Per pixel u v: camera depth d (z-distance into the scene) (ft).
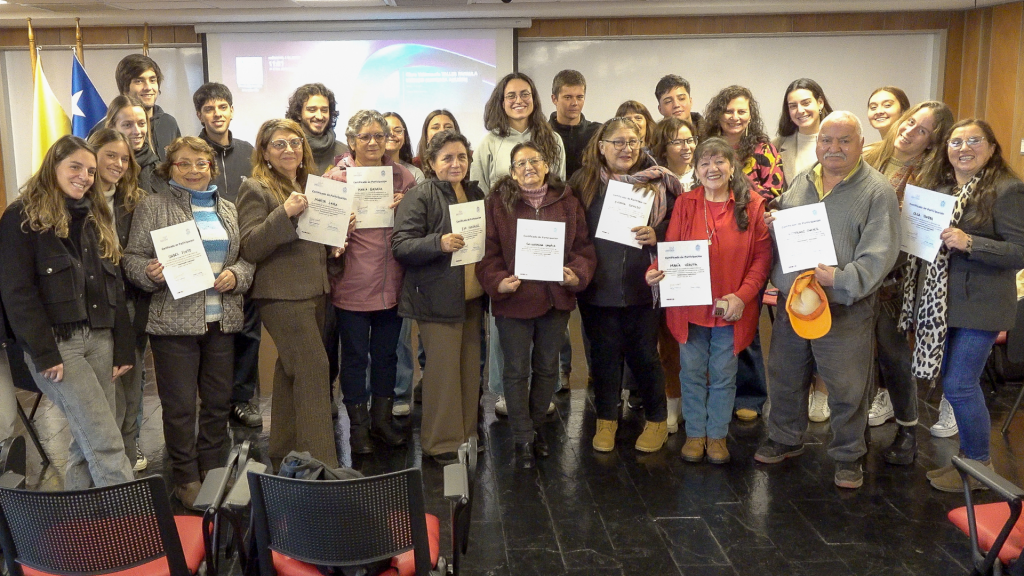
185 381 9.78
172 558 6.09
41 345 8.27
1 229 8.25
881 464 11.37
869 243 9.73
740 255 10.77
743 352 13.08
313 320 10.55
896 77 24.77
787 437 11.35
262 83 24.30
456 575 6.52
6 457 6.84
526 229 10.59
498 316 11.14
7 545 6.12
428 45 24.23
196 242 9.45
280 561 6.49
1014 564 6.35
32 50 19.36
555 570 8.65
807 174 10.39
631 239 10.76
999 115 22.93
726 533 9.46
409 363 13.52
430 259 10.61
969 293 9.70
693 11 23.38
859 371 10.28
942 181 10.18
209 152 9.82
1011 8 22.35
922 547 9.09
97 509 5.80
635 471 11.23
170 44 24.16
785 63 24.68
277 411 11.01
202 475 10.29
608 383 11.73
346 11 22.75
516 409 11.25
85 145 8.45
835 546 9.13
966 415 10.10
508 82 12.24
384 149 11.26
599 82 24.86
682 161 12.00
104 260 8.89
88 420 8.71
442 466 11.32
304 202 10.03
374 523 5.95
